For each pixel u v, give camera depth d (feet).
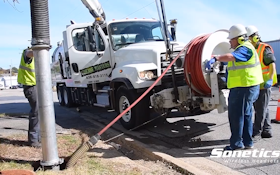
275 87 62.28
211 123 23.45
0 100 59.72
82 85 29.58
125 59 23.30
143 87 20.54
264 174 13.07
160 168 14.12
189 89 19.07
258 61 15.38
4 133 20.83
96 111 33.24
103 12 27.25
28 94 16.39
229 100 15.47
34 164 13.61
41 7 12.39
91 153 15.93
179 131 21.58
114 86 23.31
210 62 15.16
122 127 23.80
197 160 15.21
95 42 24.31
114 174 12.47
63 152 15.83
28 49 16.01
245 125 15.90
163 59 21.04
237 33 14.94
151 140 19.54
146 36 25.53
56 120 28.17
